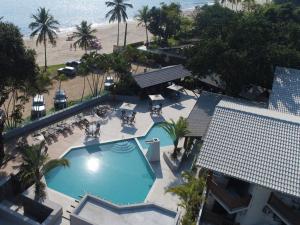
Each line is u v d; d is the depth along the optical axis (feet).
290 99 121.08
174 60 232.12
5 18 398.21
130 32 343.26
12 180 95.91
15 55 110.63
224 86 169.58
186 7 584.40
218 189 79.30
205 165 73.46
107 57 169.17
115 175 112.47
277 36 169.68
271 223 81.05
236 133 80.18
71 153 120.67
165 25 286.87
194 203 84.02
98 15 459.73
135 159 121.80
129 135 135.13
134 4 565.12
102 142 128.16
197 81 185.47
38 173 93.56
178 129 114.11
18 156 110.32
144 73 169.78
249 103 132.46
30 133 127.34
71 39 300.61
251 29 155.53
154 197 102.01
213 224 81.66
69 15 450.71
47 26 221.46
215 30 176.55
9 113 146.00
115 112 152.97
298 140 78.64
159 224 83.46
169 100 169.99
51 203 91.56
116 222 82.79
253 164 73.31
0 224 86.38
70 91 183.42
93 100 157.58
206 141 78.38
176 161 117.39
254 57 147.13
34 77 120.78
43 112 146.00
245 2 356.79
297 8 300.40
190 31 293.43
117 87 166.91
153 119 149.89
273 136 79.56
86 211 84.89
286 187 68.80
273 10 271.08
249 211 79.97
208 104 133.39
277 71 138.72
